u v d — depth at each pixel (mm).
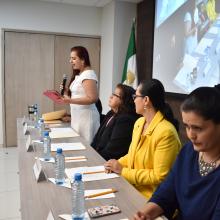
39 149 2164
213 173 998
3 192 3170
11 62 4887
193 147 1083
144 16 4480
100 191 1432
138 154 1766
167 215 1211
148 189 1681
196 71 3232
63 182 1532
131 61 4609
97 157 1988
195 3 3264
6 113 4965
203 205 997
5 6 4730
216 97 938
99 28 5266
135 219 1146
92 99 2707
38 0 4863
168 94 3775
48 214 1204
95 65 5332
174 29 3674
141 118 1926
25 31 4871
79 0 4793
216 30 2922
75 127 2912
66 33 5082
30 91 5039
